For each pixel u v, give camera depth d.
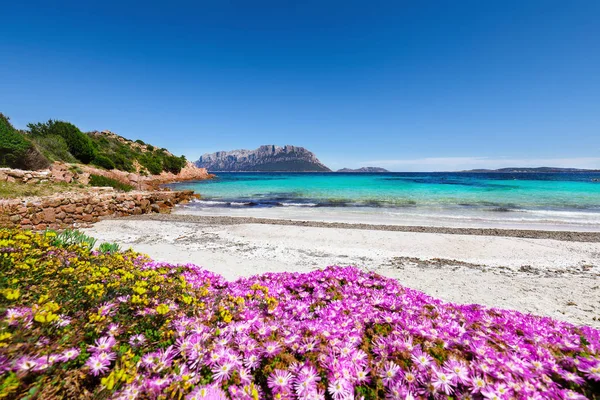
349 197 33.50
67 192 19.69
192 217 20.31
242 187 49.56
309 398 2.06
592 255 11.09
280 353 2.53
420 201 29.28
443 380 2.10
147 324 2.80
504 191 38.22
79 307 2.87
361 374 2.29
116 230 14.74
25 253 3.91
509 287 7.92
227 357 2.36
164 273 4.90
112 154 54.75
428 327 2.98
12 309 2.26
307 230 15.07
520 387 2.06
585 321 5.90
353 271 5.89
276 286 4.91
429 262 10.29
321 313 3.62
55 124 43.97
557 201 28.22
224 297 3.79
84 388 1.97
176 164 75.88
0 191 16.33
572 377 2.17
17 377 1.73
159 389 2.00
